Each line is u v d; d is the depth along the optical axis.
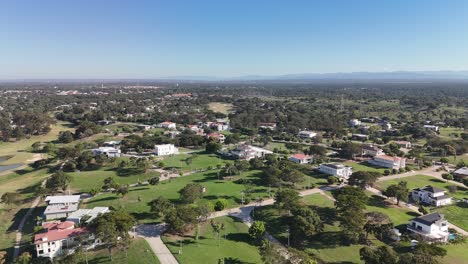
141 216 106.94
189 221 95.56
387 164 170.12
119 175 154.75
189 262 80.38
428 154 199.25
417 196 127.62
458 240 96.06
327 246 91.06
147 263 79.50
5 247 92.31
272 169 144.25
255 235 93.31
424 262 72.62
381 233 93.62
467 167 165.12
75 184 142.25
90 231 90.56
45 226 96.75
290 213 108.38
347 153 187.88
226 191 130.88
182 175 155.25
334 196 121.81
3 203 124.50
